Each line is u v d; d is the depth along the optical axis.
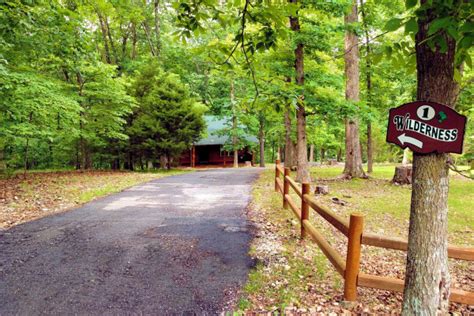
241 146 25.64
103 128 14.10
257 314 2.76
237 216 5.98
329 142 26.80
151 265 3.74
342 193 9.02
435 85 1.86
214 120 27.73
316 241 3.79
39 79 9.15
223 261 3.86
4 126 9.35
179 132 16.92
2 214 5.85
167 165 20.33
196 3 2.64
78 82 13.35
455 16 1.48
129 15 19.81
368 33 11.51
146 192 8.70
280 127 18.12
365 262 4.05
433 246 2.00
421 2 1.79
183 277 3.44
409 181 10.88
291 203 5.65
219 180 11.71
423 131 1.92
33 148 17.41
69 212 6.26
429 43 1.68
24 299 2.96
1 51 7.64
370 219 6.16
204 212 6.30
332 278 3.44
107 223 5.46
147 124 16.28
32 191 7.99
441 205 1.98
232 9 2.79
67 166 22.03
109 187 9.28
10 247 4.26
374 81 14.67
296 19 8.62
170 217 5.89
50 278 3.38
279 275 3.50
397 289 2.66
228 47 3.14
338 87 9.84
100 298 2.99
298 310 2.80
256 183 10.67
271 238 4.70
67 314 2.73
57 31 6.39
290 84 4.40
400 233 5.29
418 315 2.07
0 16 5.03
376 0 4.16
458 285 3.41
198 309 2.83
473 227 5.66
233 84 22.95
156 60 20.34
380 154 28.72
